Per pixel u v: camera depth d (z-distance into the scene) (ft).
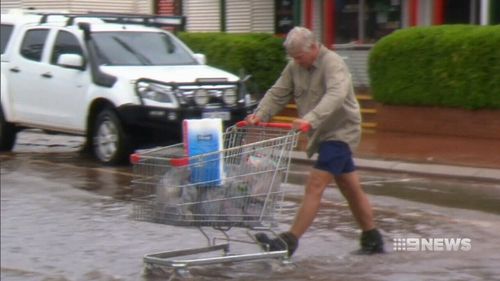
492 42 172.65
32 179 143.43
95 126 158.61
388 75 187.83
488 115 175.52
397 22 228.22
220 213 85.30
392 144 173.06
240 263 90.79
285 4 251.60
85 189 134.92
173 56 165.27
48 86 165.68
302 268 89.81
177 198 84.84
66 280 89.15
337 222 110.93
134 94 151.43
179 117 148.97
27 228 110.52
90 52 159.84
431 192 131.23
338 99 86.48
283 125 89.35
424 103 183.11
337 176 92.12
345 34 238.48
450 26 183.11
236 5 261.24
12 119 172.96
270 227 87.04
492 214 115.24
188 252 91.15
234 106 152.97
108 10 293.64
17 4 305.53
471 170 144.46
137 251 98.89
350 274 87.86
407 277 86.89
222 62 219.00
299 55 87.92
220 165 85.15
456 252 95.96
